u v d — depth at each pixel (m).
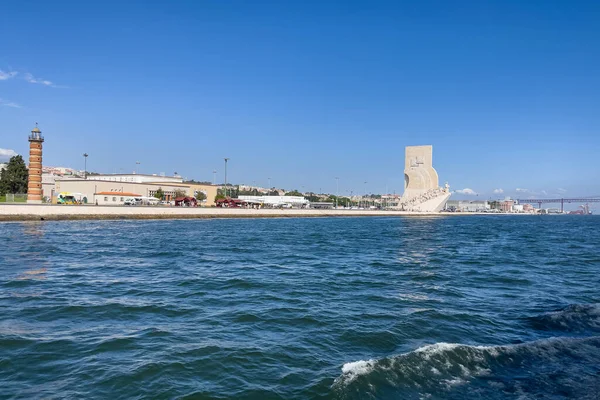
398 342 10.73
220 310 13.63
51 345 9.93
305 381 8.27
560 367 9.19
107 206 75.81
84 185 101.31
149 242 37.38
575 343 10.76
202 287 17.44
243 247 34.91
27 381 7.98
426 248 37.06
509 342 11.02
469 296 16.70
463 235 56.44
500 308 14.80
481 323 12.70
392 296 16.27
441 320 12.84
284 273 21.56
